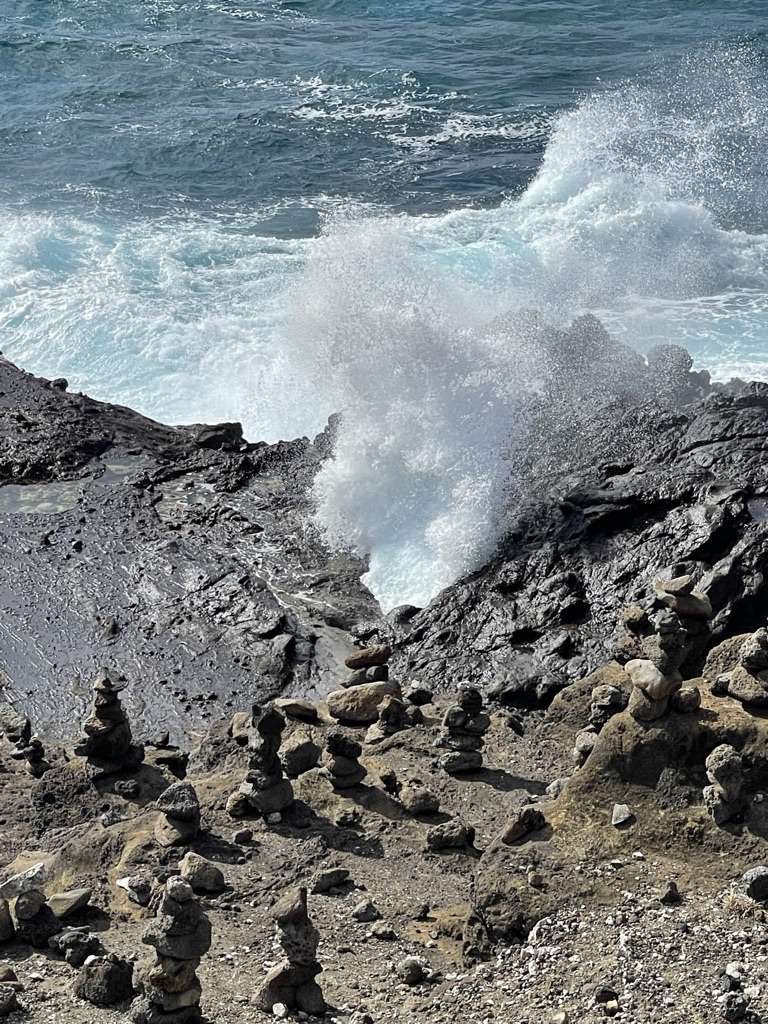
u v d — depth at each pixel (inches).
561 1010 366.0
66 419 914.1
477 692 548.4
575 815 439.8
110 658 701.3
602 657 651.5
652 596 663.1
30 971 406.0
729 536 679.1
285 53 2119.8
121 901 458.0
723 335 1117.1
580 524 716.7
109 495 836.0
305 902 381.4
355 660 638.5
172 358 1103.6
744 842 420.2
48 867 486.6
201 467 870.4
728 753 424.8
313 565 764.0
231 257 1285.7
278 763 510.3
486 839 490.6
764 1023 350.9
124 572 764.6
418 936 428.5
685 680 503.2
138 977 375.2
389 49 2158.0
